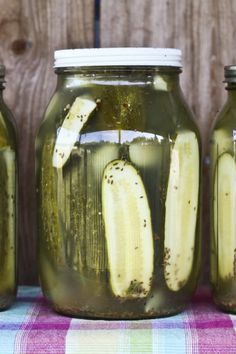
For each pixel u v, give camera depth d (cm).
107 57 77
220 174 81
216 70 94
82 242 77
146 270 77
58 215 78
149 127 77
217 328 75
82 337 73
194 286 82
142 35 93
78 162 77
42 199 80
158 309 79
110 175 76
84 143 77
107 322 78
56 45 93
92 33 93
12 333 74
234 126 80
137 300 78
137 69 78
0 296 81
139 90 78
